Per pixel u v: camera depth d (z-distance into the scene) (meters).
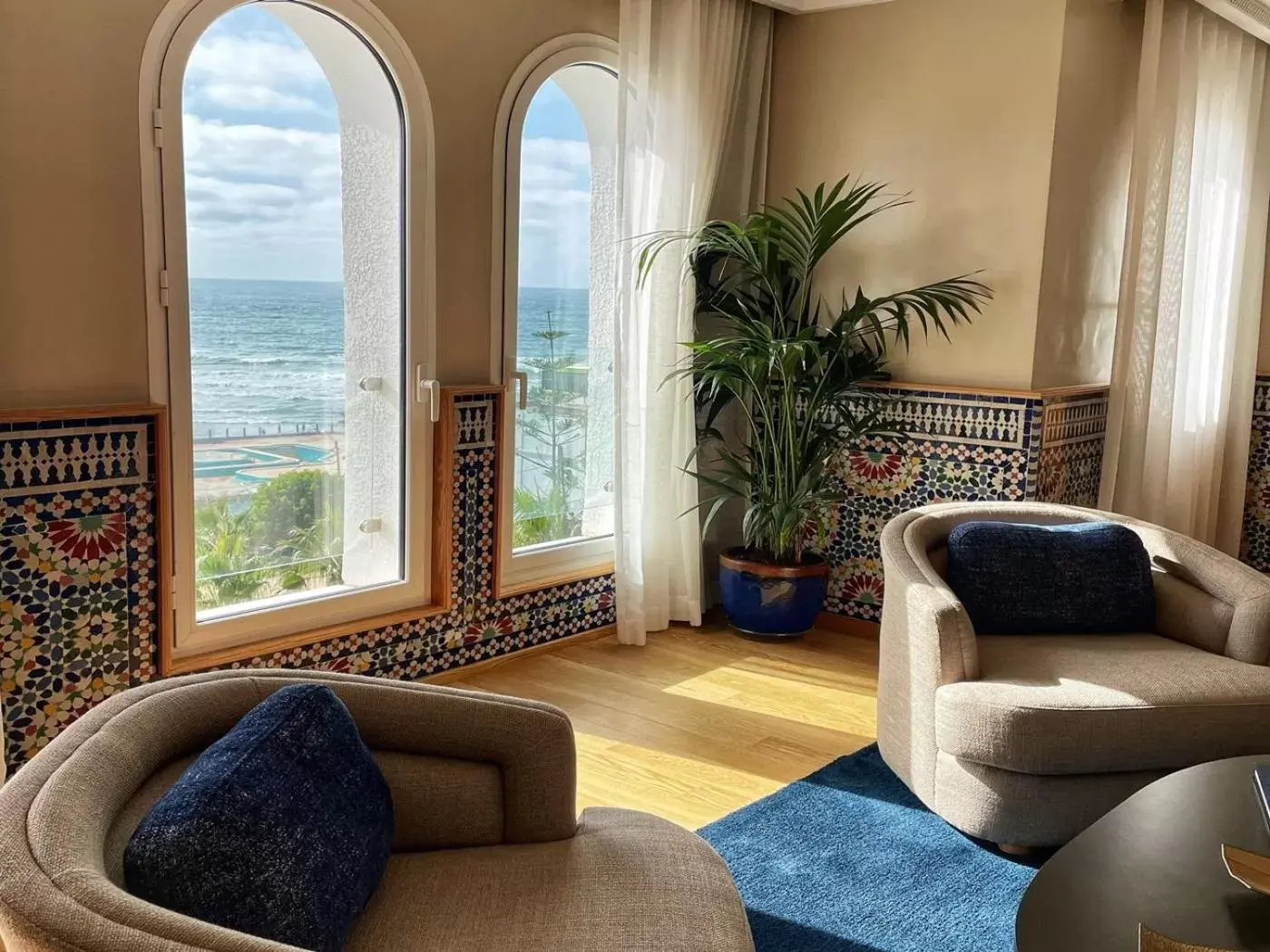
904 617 2.90
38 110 2.62
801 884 2.52
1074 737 2.53
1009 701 2.56
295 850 1.37
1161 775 2.62
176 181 2.89
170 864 1.25
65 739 1.44
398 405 3.55
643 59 3.95
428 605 3.69
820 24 4.47
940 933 2.34
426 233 3.50
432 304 3.54
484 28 3.59
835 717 3.57
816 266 4.57
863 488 4.43
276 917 1.31
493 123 3.67
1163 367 4.43
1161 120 4.22
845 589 4.52
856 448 4.43
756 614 4.27
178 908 1.25
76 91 2.68
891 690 3.01
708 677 3.92
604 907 1.58
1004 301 4.08
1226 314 4.91
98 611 2.81
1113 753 2.54
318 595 3.41
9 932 1.12
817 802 2.93
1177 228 4.38
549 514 4.21
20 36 2.57
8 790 1.29
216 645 3.13
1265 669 2.78
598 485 4.40
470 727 1.79
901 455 4.32
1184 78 4.30
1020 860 2.65
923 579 2.88
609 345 4.36
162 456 2.86
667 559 4.41
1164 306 4.40
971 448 4.15
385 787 1.63
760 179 4.64
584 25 3.93
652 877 1.67
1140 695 2.59
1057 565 3.11
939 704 2.69
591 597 4.29
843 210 3.96
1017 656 2.84
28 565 2.66
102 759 1.41
